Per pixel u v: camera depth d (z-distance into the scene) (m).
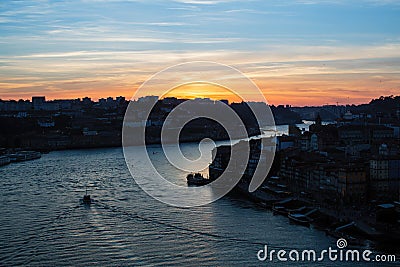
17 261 196.25
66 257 199.88
